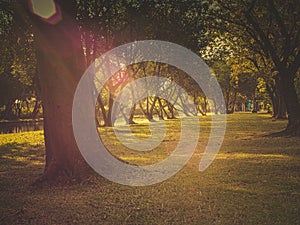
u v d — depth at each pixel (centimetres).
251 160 1442
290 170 1198
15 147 2255
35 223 691
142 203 820
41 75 1039
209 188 957
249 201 811
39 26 1004
